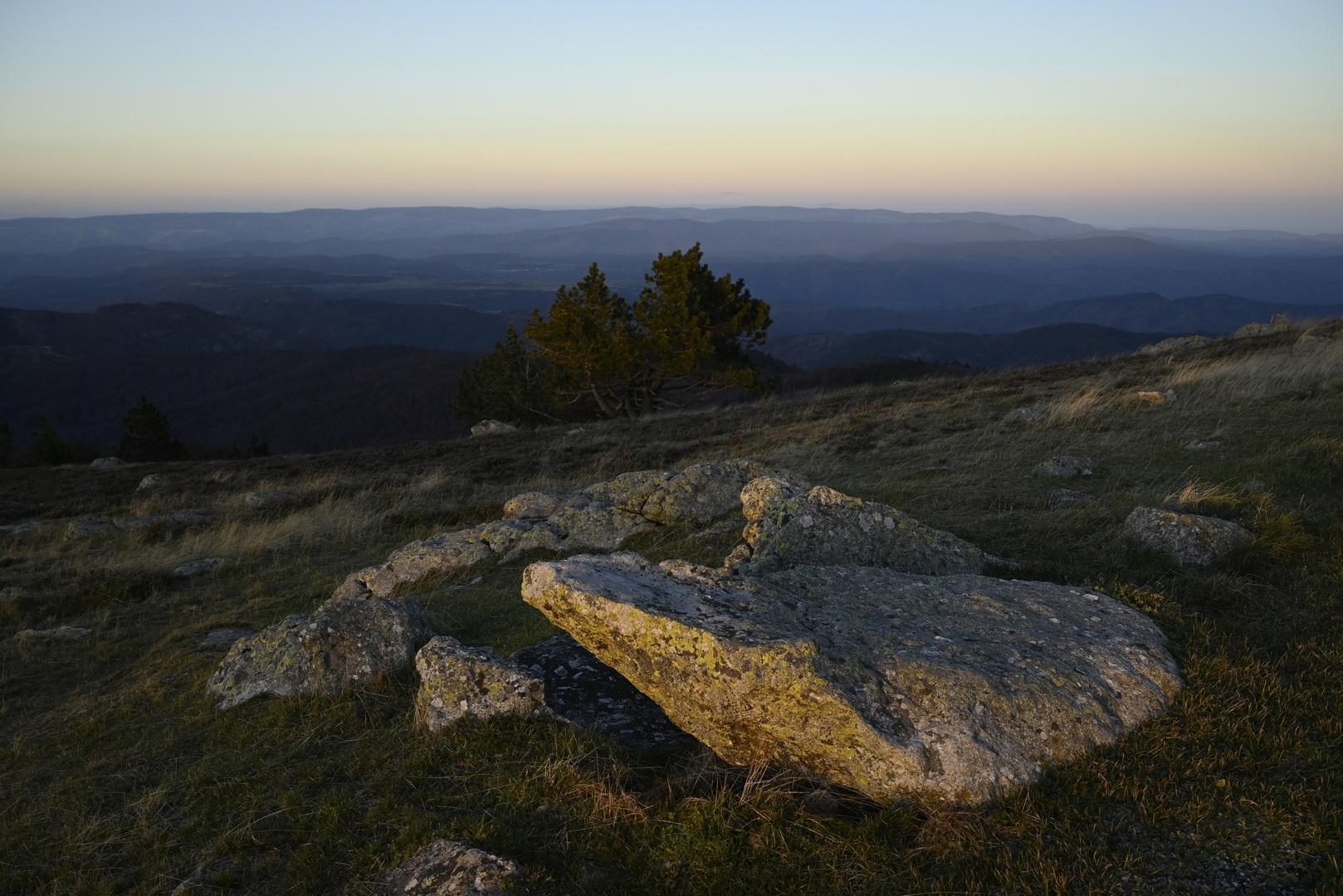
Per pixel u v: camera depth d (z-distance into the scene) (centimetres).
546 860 390
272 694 701
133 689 834
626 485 1232
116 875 469
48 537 1819
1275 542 667
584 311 3055
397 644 716
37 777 657
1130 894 315
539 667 609
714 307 3170
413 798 462
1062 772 386
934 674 413
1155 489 938
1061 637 488
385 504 1755
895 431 1742
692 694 415
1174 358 2397
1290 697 437
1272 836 336
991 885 333
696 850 376
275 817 482
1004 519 899
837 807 402
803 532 704
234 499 2059
